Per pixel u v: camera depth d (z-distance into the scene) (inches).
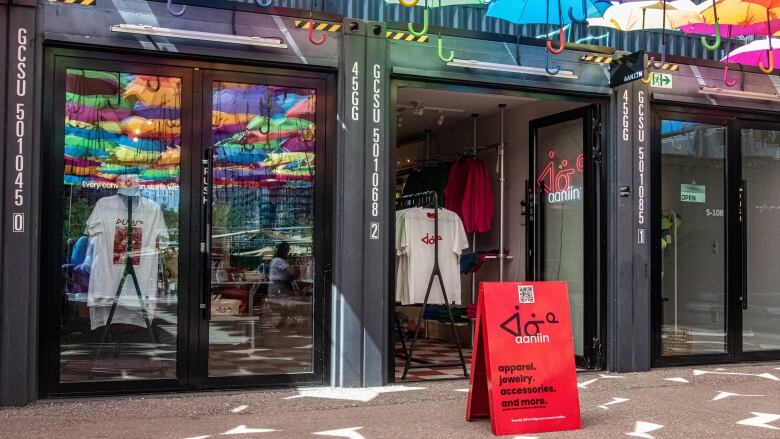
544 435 193.5
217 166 241.6
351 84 251.4
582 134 304.8
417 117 386.9
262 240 246.1
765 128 325.4
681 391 256.5
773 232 328.5
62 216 226.1
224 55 237.5
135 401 224.7
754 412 222.7
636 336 293.3
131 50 229.5
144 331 233.5
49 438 182.7
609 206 293.3
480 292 203.3
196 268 237.6
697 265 311.9
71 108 226.8
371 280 252.5
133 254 233.0
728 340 316.2
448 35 266.2
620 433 196.1
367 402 230.7
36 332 220.8
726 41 339.9
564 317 206.5
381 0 286.4
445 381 265.9
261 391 241.9
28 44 218.8
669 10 256.1
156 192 235.1
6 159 217.3
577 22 253.0
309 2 277.0
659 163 303.7
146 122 234.1
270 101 247.0
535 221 334.0
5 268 216.4
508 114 363.6
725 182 317.7
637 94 295.6
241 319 243.0
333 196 252.2
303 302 249.4
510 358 198.4
